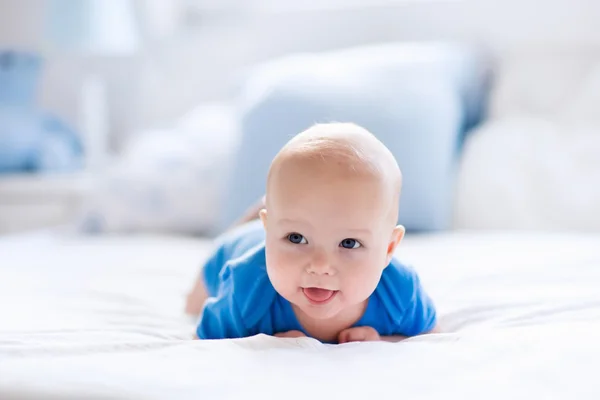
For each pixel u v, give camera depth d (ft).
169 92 8.05
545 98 6.34
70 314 3.20
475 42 6.79
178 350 2.32
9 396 1.89
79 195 7.10
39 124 7.53
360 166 2.31
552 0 6.44
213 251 3.28
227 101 7.61
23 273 4.24
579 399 1.84
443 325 3.02
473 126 6.42
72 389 1.89
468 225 5.39
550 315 2.93
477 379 2.00
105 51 7.43
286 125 5.38
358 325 2.67
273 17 7.59
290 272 2.34
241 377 2.01
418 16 7.05
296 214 2.30
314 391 1.89
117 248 5.12
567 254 4.11
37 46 7.06
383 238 2.37
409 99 5.42
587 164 5.30
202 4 8.13
